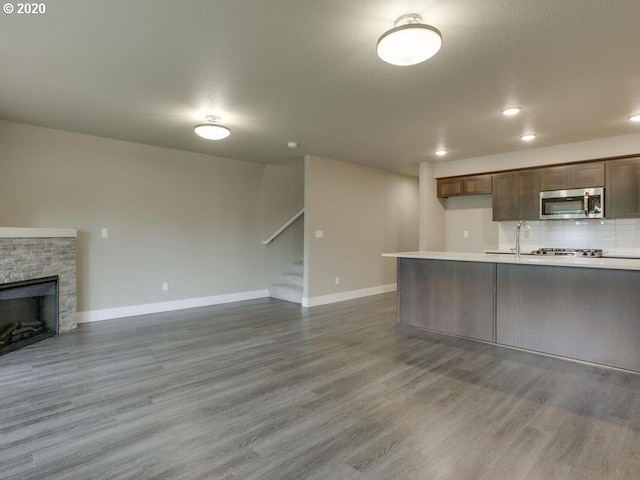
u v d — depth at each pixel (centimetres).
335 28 215
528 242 559
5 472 170
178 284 531
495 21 206
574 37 223
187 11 198
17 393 253
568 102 334
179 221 530
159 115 370
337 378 281
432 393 255
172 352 340
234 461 179
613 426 212
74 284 422
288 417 222
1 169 390
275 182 654
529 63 258
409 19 203
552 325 333
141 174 492
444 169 616
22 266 362
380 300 602
